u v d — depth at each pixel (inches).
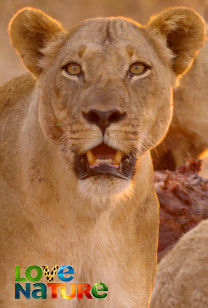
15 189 289.1
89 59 264.8
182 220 410.6
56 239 286.0
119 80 261.9
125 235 292.4
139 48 269.7
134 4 1025.5
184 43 291.9
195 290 338.6
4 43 866.8
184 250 351.9
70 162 268.4
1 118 309.3
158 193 418.0
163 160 499.8
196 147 509.4
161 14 286.8
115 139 255.0
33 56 285.1
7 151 296.2
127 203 287.4
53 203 283.3
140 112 265.9
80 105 258.1
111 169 257.9
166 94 278.7
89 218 284.7
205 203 417.1
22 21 283.4
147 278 304.0
